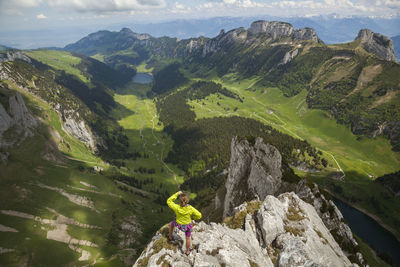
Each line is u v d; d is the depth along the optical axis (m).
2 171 142.38
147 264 15.49
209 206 118.31
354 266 18.91
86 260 114.44
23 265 99.31
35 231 117.44
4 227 111.81
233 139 88.88
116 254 123.25
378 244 150.88
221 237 18.42
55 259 108.25
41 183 153.50
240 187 81.69
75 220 136.50
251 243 20.81
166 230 18.03
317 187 47.56
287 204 28.45
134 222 158.38
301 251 13.76
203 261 14.48
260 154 75.19
